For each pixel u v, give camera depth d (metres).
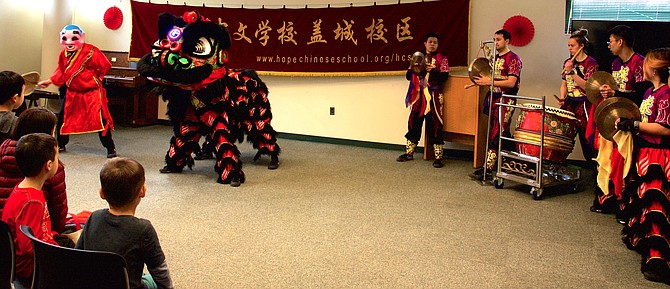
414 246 3.63
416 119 6.16
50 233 2.40
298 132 7.65
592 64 4.96
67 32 5.83
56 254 1.91
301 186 5.11
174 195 4.69
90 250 1.98
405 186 5.19
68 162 5.77
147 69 4.79
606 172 4.26
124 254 2.02
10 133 2.79
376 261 3.37
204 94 5.02
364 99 7.18
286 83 7.61
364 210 4.40
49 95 7.50
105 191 2.04
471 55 6.47
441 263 3.36
